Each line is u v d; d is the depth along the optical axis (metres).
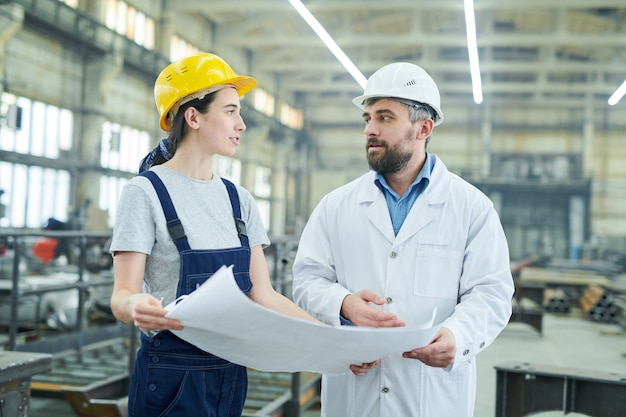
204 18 22.09
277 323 1.35
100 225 12.47
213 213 1.58
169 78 1.59
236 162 24.77
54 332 7.46
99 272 8.80
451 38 21.58
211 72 1.57
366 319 1.71
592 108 28.03
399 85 1.82
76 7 15.57
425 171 1.91
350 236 1.95
